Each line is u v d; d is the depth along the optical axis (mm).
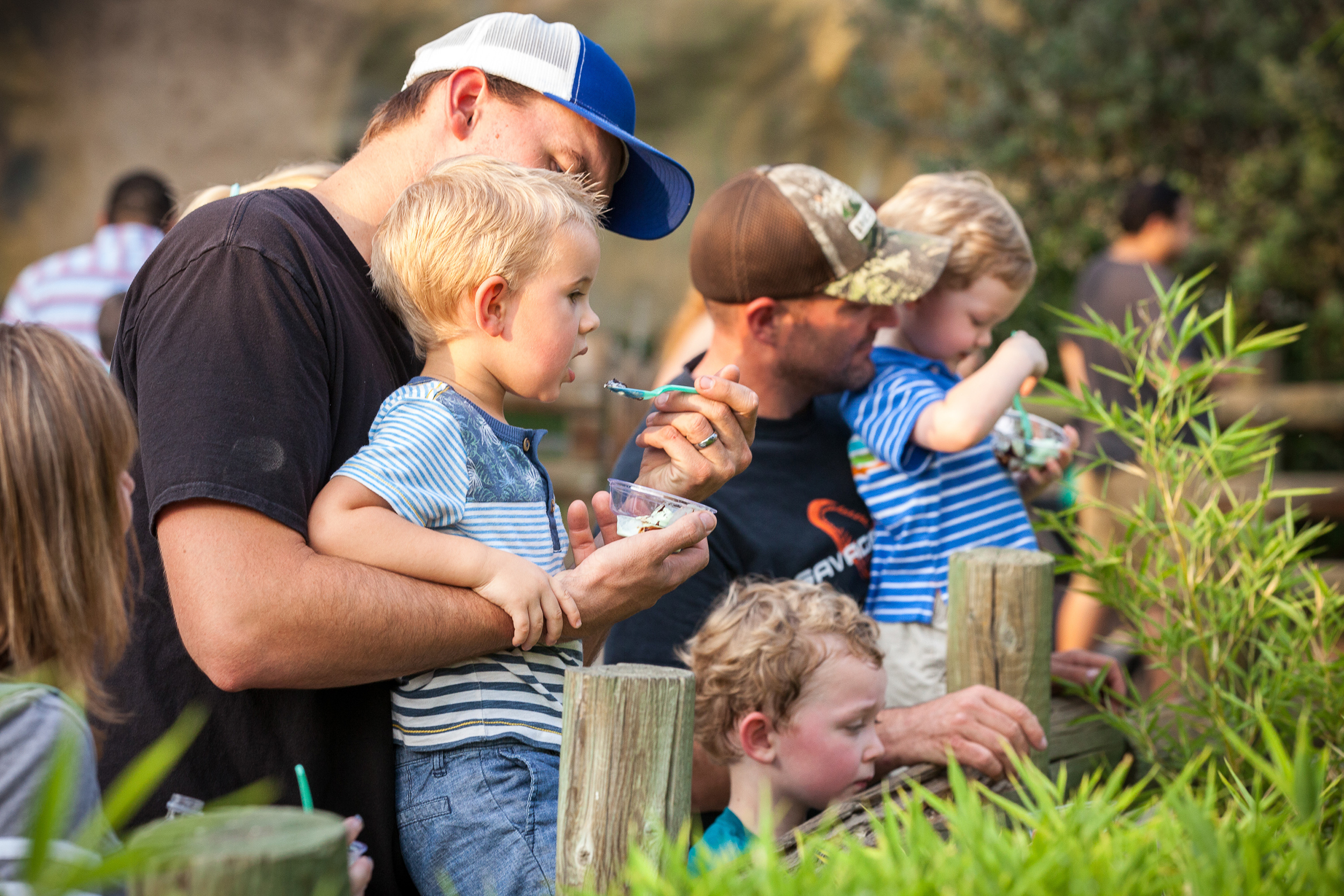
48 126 15031
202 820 1177
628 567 1846
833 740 2172
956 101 10344
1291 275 8984
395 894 1835
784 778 2188
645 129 15805
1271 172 8945
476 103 2102
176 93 15203
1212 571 2645
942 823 2166
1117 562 2561
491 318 1852
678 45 15617
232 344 1695
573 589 1809
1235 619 2508
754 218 2631
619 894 1360
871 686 2211
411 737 1826
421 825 1807
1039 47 9672
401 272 1858
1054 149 9680
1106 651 3875
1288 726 2383
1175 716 2553
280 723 1783
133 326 1852
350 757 1817
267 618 1614
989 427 2615
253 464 1650
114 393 1409
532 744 1832
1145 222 6160
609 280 16594
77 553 1345
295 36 15367
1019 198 9703
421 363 2035
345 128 15555
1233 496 2566
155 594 1823
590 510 7898
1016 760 1371
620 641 2529
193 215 1856
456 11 15578
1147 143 9438
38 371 1339
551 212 1868
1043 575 2336
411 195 1882
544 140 2123
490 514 1831
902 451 2693
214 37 15234
